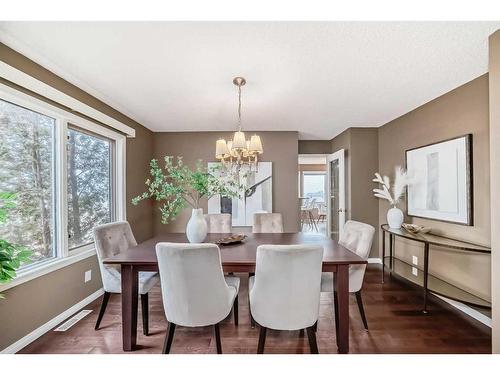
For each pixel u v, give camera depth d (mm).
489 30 1623
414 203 3227
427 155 2977
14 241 1987
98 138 3105
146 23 1561
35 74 2035
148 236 4246
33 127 2150
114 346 1960
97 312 2504
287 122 3895
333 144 5004
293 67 2123
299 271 1574
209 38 1715
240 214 4395
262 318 1664
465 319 2367
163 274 1663
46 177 2277
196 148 4449
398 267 3266
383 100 2936
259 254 1604
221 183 2984
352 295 2906
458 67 2133
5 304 1800
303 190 10242
